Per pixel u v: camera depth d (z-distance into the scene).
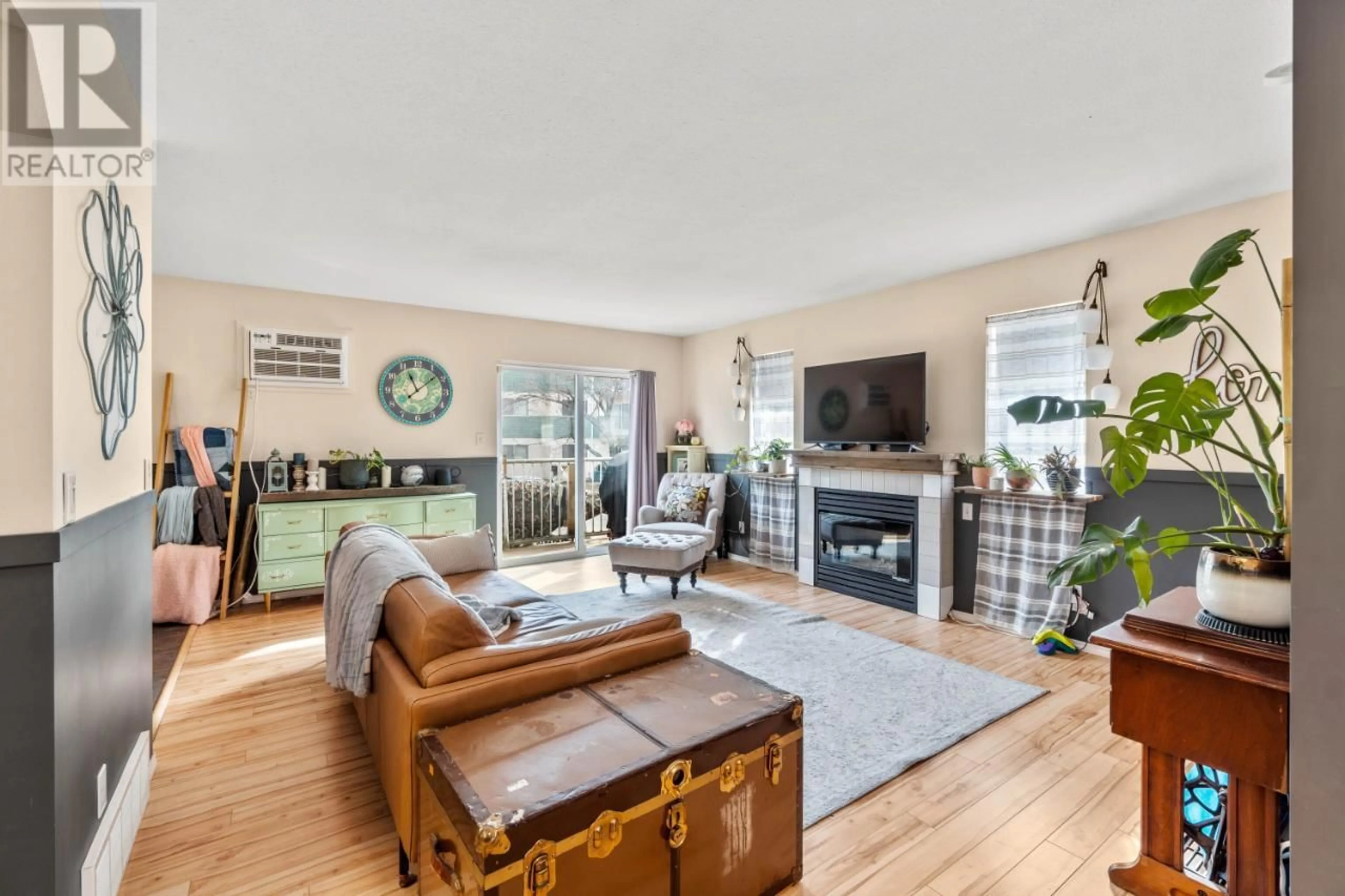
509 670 1.62
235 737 2.44
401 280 4.36
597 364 6.20
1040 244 3.59
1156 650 1.40
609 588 4.89
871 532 4.54
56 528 1.20
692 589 4.86
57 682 1.21
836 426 4.79
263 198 2.86
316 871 1.68
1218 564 1.41
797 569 5.28
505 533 5.71
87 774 1.41
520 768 1.28
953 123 2.22
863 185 2.76
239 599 4.23
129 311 1.75
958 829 1.87
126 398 1.74
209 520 4.00
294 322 4.63
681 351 6.75
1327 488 0.87
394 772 1.61
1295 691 0.91
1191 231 3.10
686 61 1.85
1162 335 1.61
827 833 1.85
